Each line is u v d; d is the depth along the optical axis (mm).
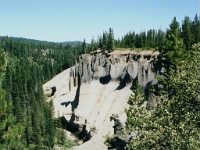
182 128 19797
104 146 106938
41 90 165125
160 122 21203
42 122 130875
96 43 195250
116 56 153625
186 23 119250
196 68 22875
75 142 129250
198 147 19391
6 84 150750
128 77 140375
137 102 41719
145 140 21625
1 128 18609
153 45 153750
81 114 139125
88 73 156000
